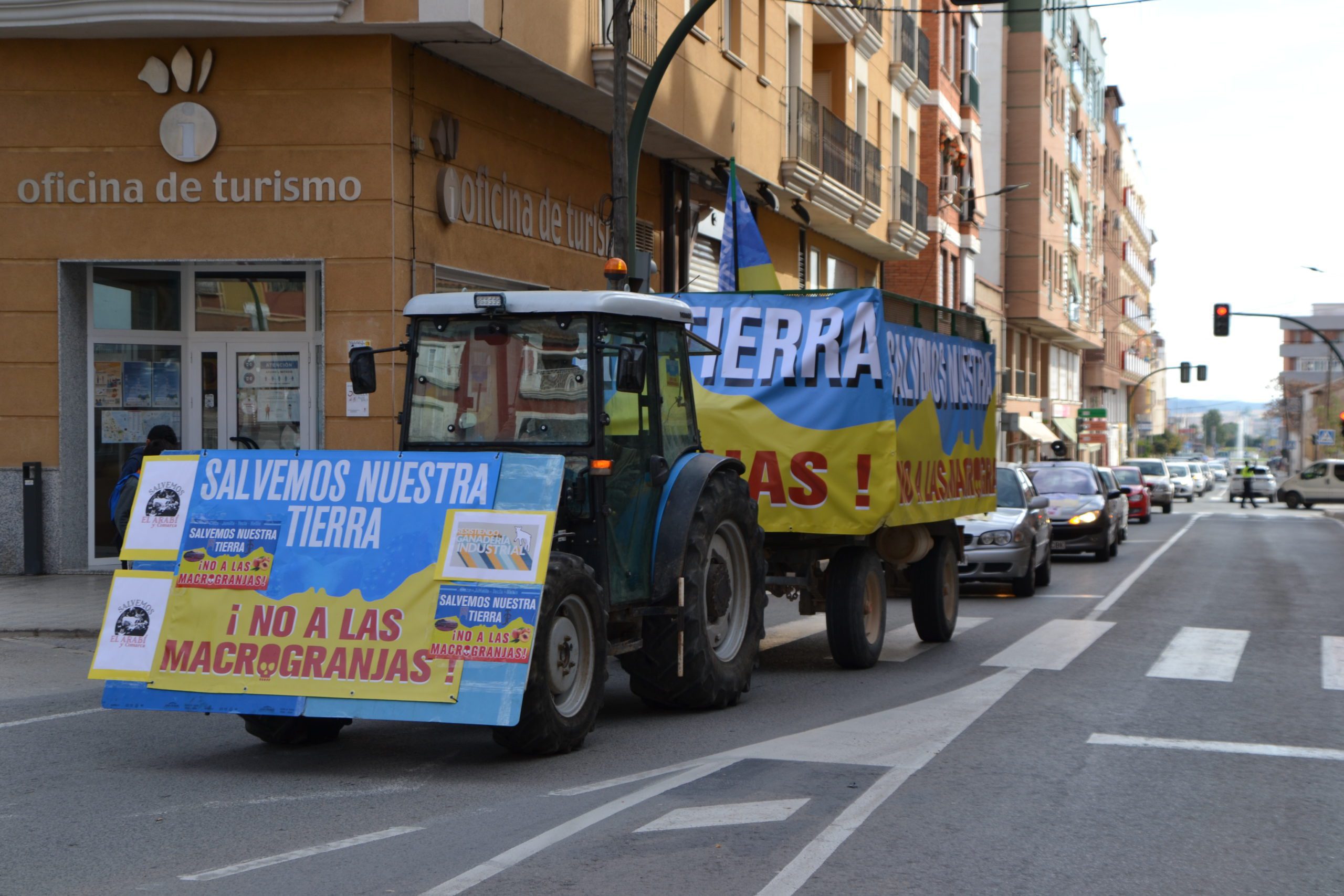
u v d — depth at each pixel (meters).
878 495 11.62
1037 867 5.95
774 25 27.12
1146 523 43.28
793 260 31.41
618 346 9.16
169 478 8.50
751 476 11.75
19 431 16.58
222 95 16.17
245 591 8.12
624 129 15.63
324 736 8.74
